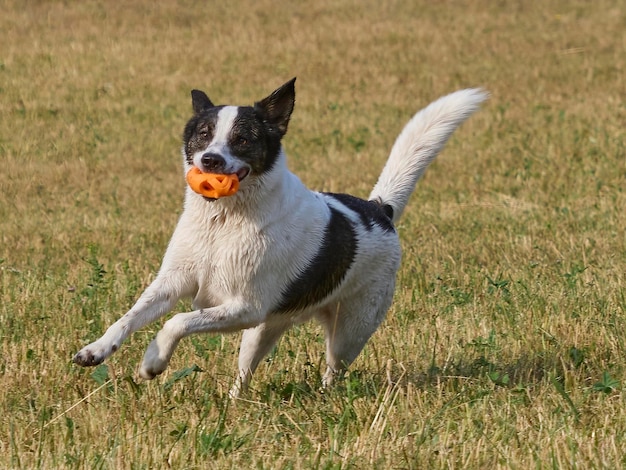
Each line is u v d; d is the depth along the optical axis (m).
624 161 22.38
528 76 32.47
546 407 8.46
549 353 10.19
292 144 25.48
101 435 7.76
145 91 30.34
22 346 10.03
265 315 8.84
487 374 9.15
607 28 38.31
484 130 26.34
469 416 8.05
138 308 8.41
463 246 15.63
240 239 8.51
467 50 35.56
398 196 10.73
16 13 36.88
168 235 17.00
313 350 10.45
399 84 31.78
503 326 11.22
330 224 9.28
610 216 17.28
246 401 8.73
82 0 39.19
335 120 27.94
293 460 7.23
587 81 31.75
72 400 8.70
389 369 9.03
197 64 33.00
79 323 11.13
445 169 22.61
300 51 34.78
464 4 41.59
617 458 7.27
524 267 13.98
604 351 10.27
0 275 14.09
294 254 8.85
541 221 17.36
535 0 42.41
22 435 7.69
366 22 38.53
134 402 8.45
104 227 17.92
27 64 32.16
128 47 34.16
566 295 12.14
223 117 8.60
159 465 7.11
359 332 9.99
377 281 9.96
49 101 29.02
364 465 7.18
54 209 19.84
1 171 22.98
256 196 8.52
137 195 21.03
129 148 25.34
